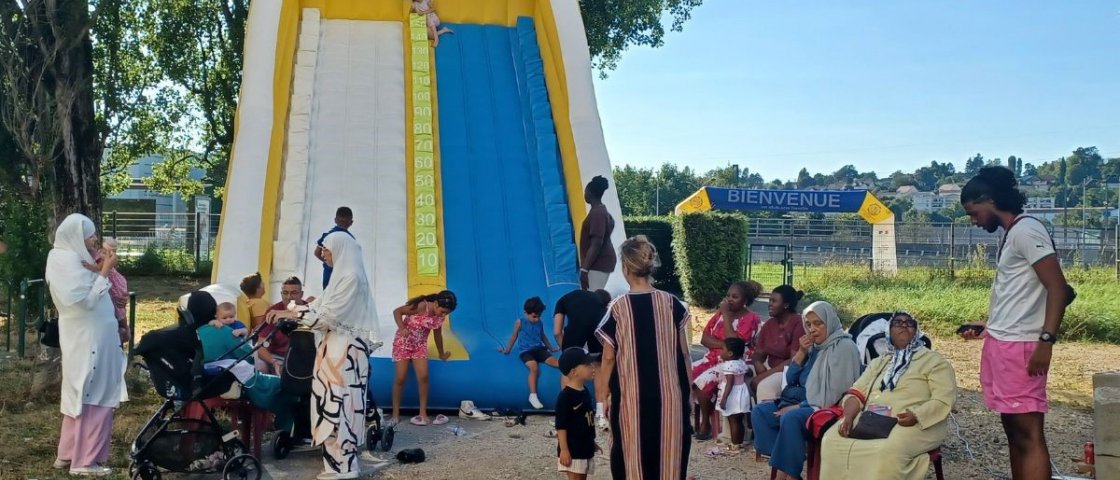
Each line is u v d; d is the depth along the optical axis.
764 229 45.12
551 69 14.21
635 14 27.00
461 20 15.79
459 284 11.40
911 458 6.30
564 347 9.02
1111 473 6.02
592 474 7.53
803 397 7.49
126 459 7.66
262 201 10.88
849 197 29.86
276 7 12.70
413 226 11.97
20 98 11.27
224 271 10.04
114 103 18.23
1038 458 6.01
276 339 8.98
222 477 7.01
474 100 14.35
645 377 5.62
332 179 12.48
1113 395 6.02
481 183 12.98
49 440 8.16
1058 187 119.44
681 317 5.79
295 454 8.05
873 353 7.96
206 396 7.00
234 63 24.23
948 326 16.58
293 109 13.12
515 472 7.52
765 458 7.97
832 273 25.16
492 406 9.43
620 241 11.10
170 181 31.86
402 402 9.36
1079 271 25.81
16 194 16.39
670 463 5.59
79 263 7.21
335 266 7.19
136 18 23.97
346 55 14.64
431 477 7.36
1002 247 6.14
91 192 11.60
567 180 12.80
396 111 13.75
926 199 134.38
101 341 7.32
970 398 10.70
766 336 8.48
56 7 10.88
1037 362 5.83
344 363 7.15
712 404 8.66
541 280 11.64
